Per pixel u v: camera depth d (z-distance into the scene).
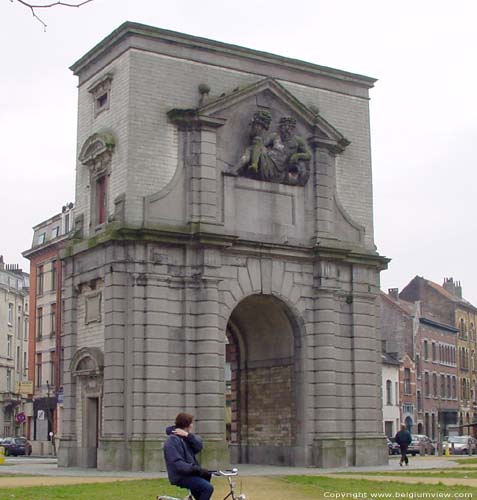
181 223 39.16
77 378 40.62
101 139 40.06
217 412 37.88
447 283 108.56
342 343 42.59
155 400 37.12
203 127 39.69
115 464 36.69
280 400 42.75
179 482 15.77
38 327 74.69
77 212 42.59
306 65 43.88
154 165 39.09
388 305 87.25
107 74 40.66
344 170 44.38
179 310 38.38
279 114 42.25
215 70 41.41
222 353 38.72
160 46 40.12
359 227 43.88
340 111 44.97
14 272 104.94
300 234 41.91
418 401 86.38
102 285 39.19
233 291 39.62
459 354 99.38
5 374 97.44
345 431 41.81
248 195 40.78
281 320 42.31
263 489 26.22
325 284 41.78
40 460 57.00
